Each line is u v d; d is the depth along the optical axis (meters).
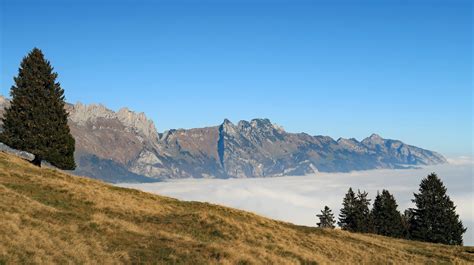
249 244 33.69
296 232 44.72
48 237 22.62
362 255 39.00
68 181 48.25
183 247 26.64
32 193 35.28
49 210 29.06
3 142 61.22
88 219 29.42
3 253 18.81
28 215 26.52
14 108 61.75
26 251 19.95
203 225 36.25
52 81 64.81
